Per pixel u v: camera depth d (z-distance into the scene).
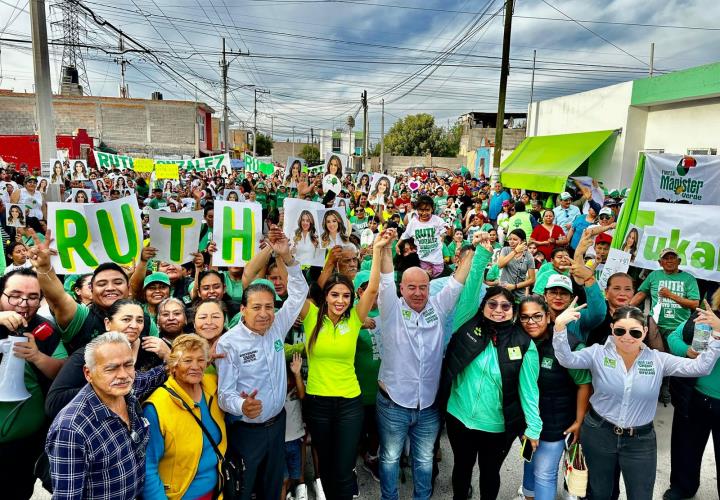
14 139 27.59
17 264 5.92
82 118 40.19
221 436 3.22
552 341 3.67
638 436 3.47
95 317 3.58
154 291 4.42
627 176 16.84
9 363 3.02
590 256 7.36
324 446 3.86
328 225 6.07
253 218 5.63
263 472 3.53
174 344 2.95
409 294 3.79
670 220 6.10
